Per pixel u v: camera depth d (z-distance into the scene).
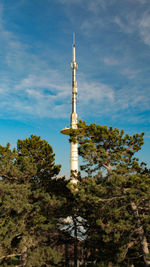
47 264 20.53
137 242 17.58
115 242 16.47
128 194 16.34
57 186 25.25
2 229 18.89
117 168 17.95
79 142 20.61
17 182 23.89
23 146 26.44
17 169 23.53
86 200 18.25
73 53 42.28
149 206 17.42
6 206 19.45
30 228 21.31
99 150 20.12
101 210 18.25
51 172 25.80
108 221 17.11
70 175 21.17
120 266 17.09
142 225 16.48
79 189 18.56
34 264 18.72
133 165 18.39
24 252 20.47
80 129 20.23
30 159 24.70
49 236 23.86
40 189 23.08
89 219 20.59
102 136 19.92
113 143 19.98
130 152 19.89
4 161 23.50
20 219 20.56
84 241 23.48
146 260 16.12
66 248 25.75
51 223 23.00
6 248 19.58
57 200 21.95
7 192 20.61
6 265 19.91
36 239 21.59
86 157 19.73
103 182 18.91
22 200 20.80
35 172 23.73
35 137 27.08
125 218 17.00
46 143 27.08
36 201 23.55
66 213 24.36
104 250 17.95
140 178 16.75
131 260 17.89
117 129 20.03
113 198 17.84
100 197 18.56
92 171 20.27
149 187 16.48
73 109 38.50
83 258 23.84
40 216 21.66
